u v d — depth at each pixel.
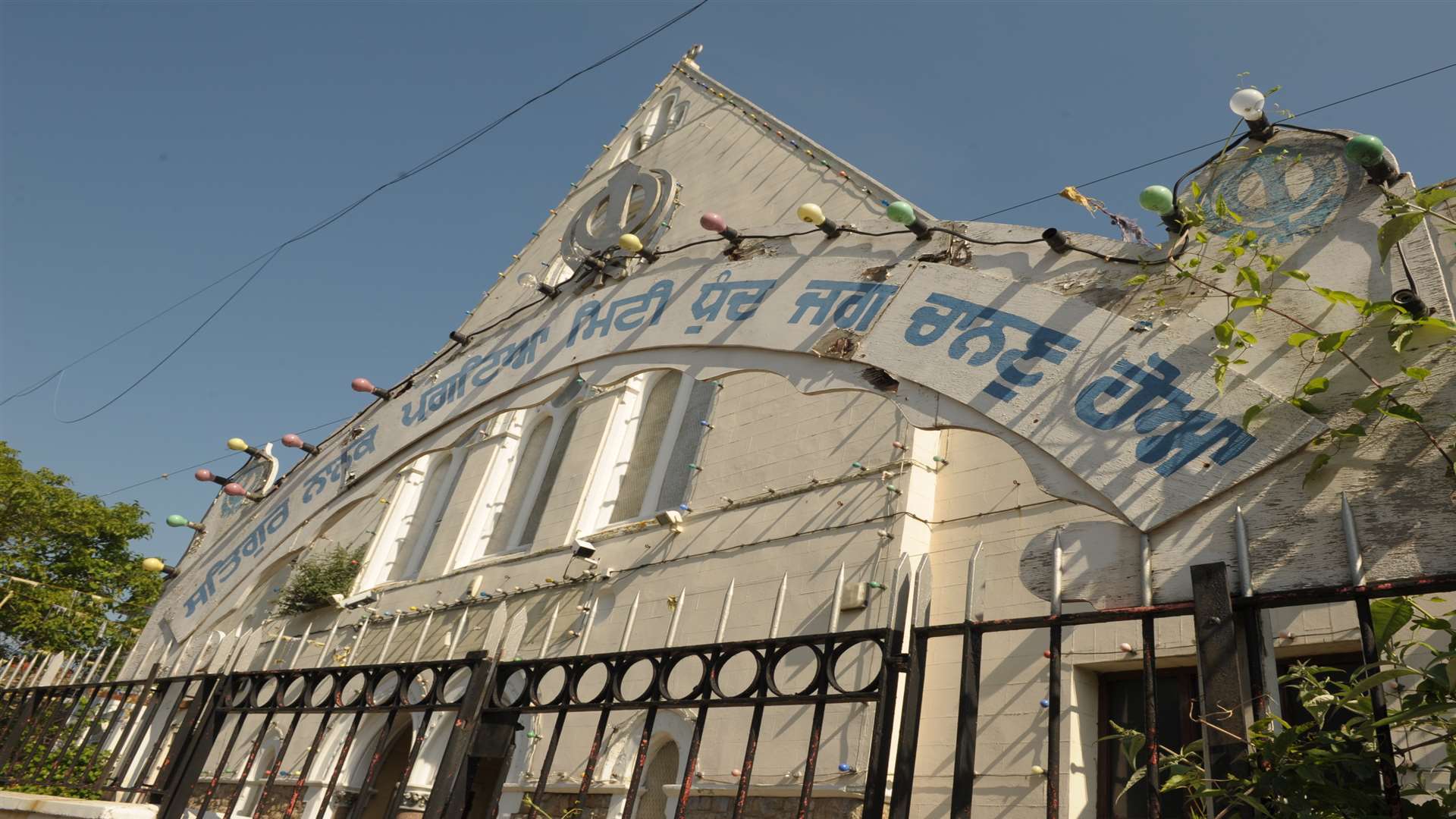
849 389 4.78
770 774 10.20
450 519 18.20
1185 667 8.63
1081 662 9.12
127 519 28.48
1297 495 3.11
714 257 6.55
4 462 27.31
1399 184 3.55
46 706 7.04
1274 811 2.66
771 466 13.18
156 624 11.30
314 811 14.26
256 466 12.44
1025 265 4.57
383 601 17.80
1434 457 2.92
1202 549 3.19
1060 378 3.98
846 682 10.20
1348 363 3.29
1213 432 3.42
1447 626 2.83
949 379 4.34
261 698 16.52
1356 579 2.81
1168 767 2.99
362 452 9.34
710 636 12.02
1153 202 4.00
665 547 13.59
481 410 7.90
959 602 10.38
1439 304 3.20
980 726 9.48
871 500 11.51
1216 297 3.80
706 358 5.88
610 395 16.92
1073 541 3.50
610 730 12.12
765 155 15.05
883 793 3.21
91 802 5.14
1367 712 2.85
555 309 7.92
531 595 14.93
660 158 18.11
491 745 4.47
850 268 5.37
